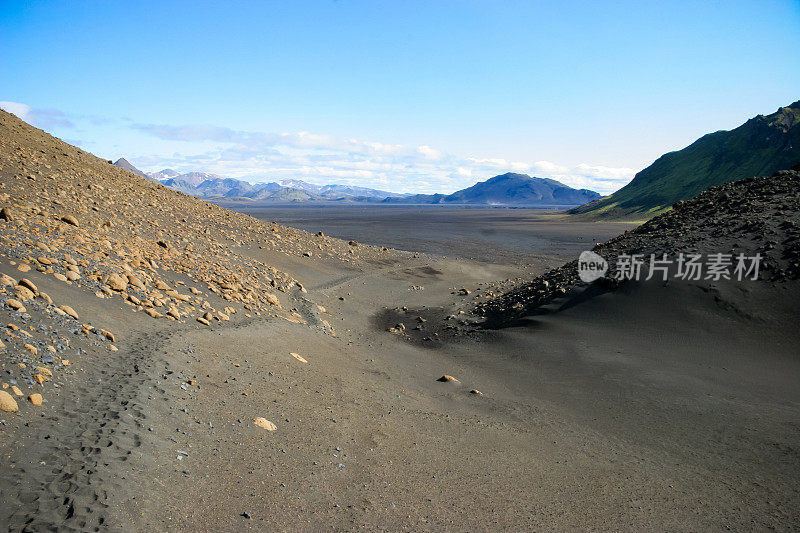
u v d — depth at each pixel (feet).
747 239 71.46
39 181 75.51
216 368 34.50
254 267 86.58
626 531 23.34
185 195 136.77
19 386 21.86
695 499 27.12
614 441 35.99
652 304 65.87
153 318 40.83
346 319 78.13
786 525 24.49
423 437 32.76
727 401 42.86
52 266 40.81
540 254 212.43
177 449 22.08
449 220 564.30
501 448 32.99
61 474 17.22
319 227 397.39
